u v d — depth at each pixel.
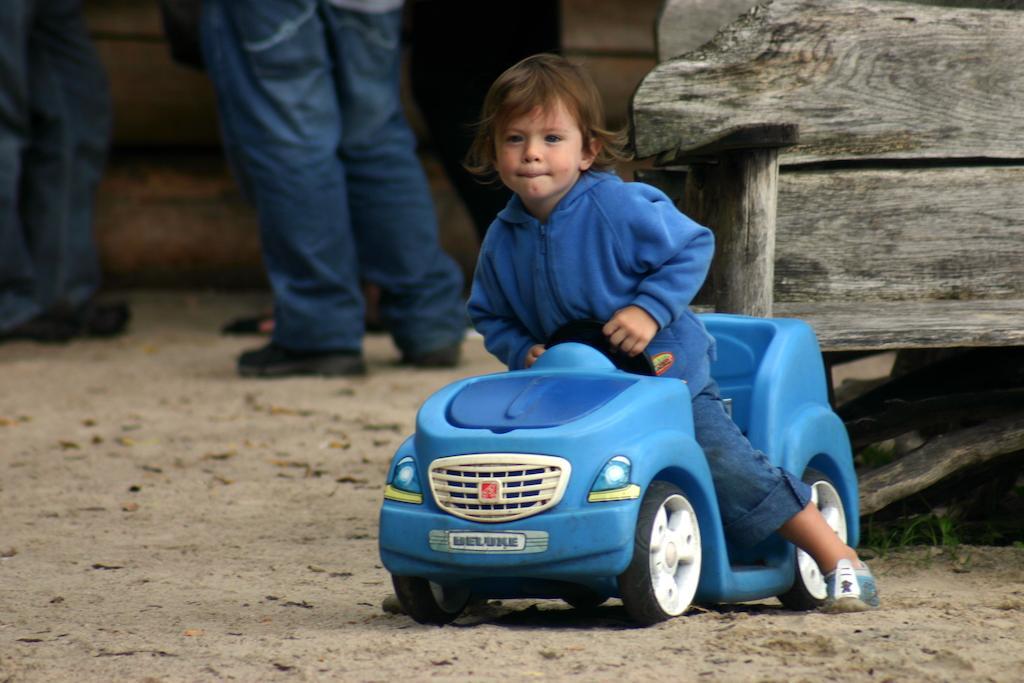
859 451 22.62
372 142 35.34
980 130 18.42
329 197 34.31
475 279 15.23
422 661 11.99
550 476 12.53
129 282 48.69
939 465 17.94
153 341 42.91
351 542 19.25
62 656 12.91
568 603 14.82
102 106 43.72
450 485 12.87
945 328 17.92
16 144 41.09
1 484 23.58
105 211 47.84
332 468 24.83
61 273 43.03
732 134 16.75
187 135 47.62
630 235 13.87
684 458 13.18
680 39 18.69
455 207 49.00
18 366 38.25
